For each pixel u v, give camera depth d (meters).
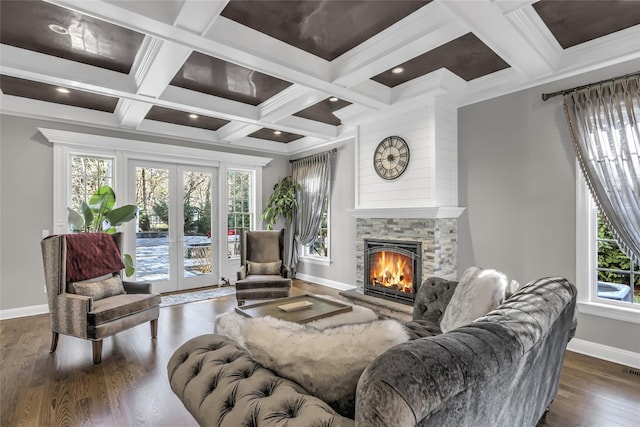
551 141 3.10
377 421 0.73
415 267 3.88
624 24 2.51
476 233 3.70
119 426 1.96
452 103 3.81
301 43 2.77
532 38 2.51
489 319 1.16
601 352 2.81
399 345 0.87
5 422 1.97
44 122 4.22
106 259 3.38
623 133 2.62
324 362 1.11
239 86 3.66
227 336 1.81
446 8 2.07
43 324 3.75
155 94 3.39
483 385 0.89
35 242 4.15
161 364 2.76
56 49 2.85
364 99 3.65
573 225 2.97
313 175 5.89
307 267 6.19
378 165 4.34
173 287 5.36
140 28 2.22
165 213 5.32
